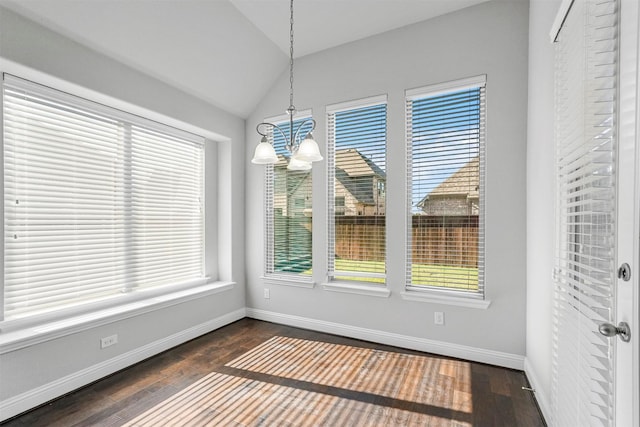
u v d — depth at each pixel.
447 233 2.67
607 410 0.95
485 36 2.49
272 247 3.63
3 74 1.92
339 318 3.13
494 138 2.45
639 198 0.80
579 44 1.22
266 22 2.80
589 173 1.16
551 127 1.72
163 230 3.01
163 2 2.24
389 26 2.84
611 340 0.92
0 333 1.89
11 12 1.80
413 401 1.98
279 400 2.00
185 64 2.72
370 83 2.97
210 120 3.26
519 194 2.37
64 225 2.24
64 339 2.07
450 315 2.62
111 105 2.49
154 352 2.68
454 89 2.62
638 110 0.80
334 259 3.20
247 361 2.56
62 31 2.01
